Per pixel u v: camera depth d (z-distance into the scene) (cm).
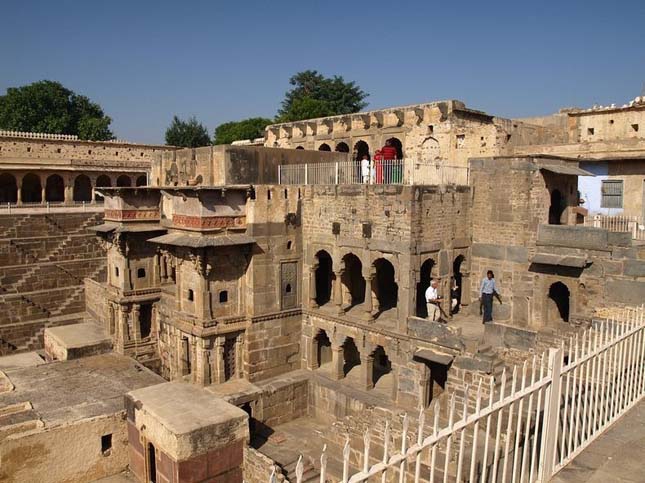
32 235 4612
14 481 2136
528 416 1017
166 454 2061
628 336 1334
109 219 3694
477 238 3020
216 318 2991
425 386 2539
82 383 2809
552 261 2714
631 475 1080
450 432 868
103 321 4034
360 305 3247
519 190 2850
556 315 2928
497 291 2953
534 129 4006
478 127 3659
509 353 2473
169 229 3509
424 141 3656
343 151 4344
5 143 5944
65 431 2256
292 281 3192
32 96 8981
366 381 2902
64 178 6238
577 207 3198
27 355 3638
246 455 2216
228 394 2820
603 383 1242
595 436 1221
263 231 3048
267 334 3125
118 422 2397
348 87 9244
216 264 2972
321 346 3294
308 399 3092
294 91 9388
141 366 3111
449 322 2892
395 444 1895
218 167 3256
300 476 694
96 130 9169
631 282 2516
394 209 2680
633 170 3366
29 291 4328
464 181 3067
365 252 2838
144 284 3669
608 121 4006
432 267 2820
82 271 4600
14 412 2414
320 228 3092
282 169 3425
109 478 2347
